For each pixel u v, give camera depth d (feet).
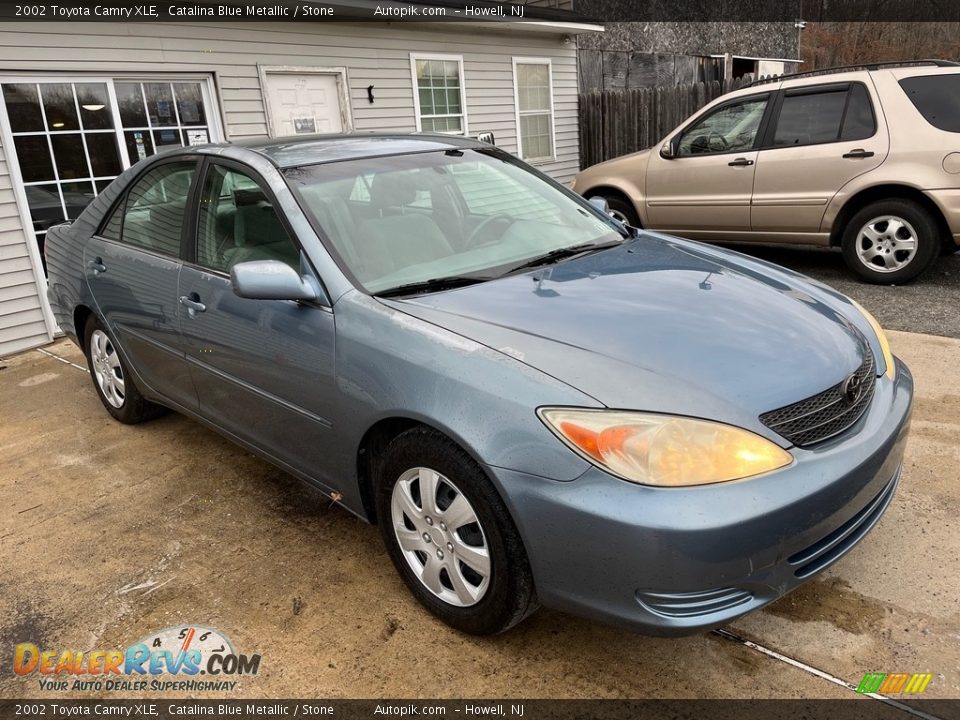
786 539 6.17
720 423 6.17
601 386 6.40
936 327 16.40
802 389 6.68
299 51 25.77
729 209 22.33
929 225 18.94
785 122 20.95
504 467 6.47
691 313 7.65
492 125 34.50
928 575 8.22
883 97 19.27
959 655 7.08
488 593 7.12
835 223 20.44
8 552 9.85
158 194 11.56
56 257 14.30
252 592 8.70
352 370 7.86
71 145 20.65
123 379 13.23
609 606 6.29
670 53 52.39
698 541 5.84
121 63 21.20
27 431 13.99
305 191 9.24
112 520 10.53
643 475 5.98
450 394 6.90
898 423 7.39
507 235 9.96
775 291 8.59
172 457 12.48
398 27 28.99
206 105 23.75
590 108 39.93
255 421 9.77
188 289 10.32
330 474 8.81
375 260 8.73
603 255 9.69
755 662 7.18
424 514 7.58
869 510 7.27
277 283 8.03
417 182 10.12
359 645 7.73
